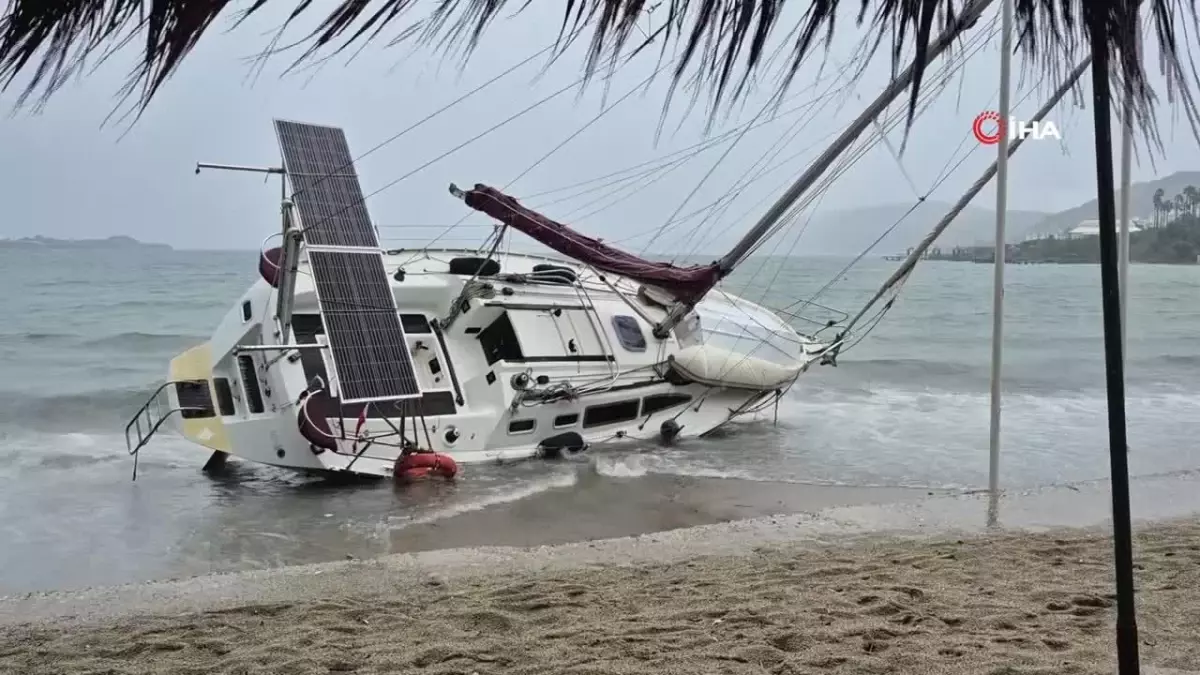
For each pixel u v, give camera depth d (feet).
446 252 54.49
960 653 15.46
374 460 41.14
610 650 16.38
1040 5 5.06
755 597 19.67
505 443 44.80
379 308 38.09
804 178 46.44
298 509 36.11
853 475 41.47
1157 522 27.76
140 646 17.69
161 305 142.31
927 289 194.39
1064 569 21.61
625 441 48.21
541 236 48.62
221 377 44.52
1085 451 46.39
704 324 55.16
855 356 90.53
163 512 35.83
